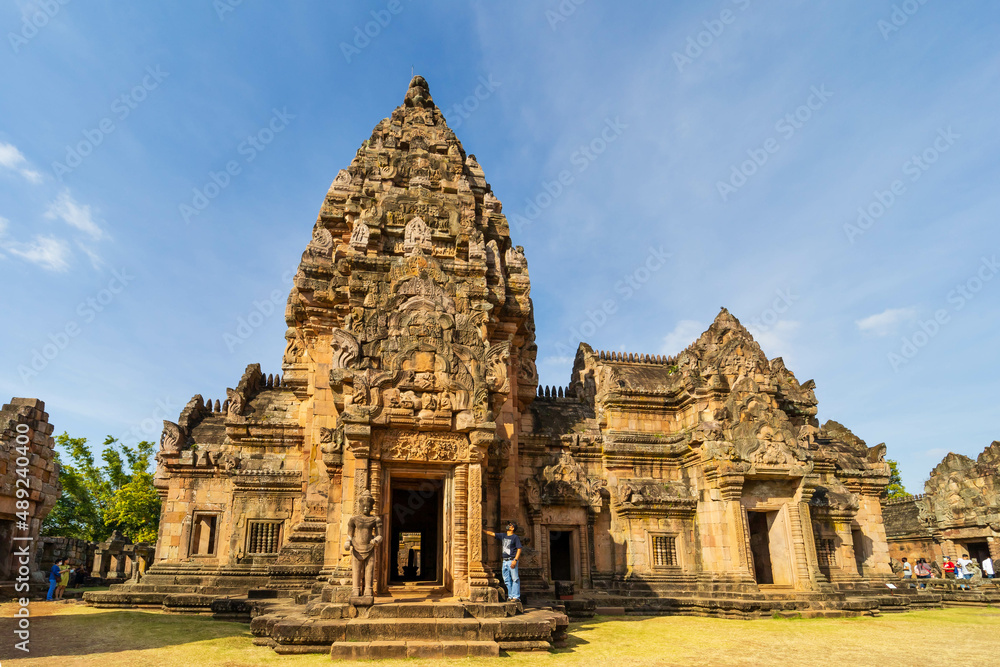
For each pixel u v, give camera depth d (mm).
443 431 15516
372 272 20859
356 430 14680
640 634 17172
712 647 15117
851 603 22844
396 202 23359
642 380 30859
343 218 26234
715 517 25406
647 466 28438
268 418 27984
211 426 29484
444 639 12945
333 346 16156
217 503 26828
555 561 28375
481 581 14570
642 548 26219
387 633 12859
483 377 15922
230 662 11773
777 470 24922
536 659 12602
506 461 17750
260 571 24391
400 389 15445
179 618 19391
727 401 26875
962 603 28266
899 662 13422
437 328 16234
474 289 21500
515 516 21797
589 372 31844
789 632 18234
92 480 50375
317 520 22016
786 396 32406
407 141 28234
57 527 49156
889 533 44031
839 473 31078
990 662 13500
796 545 24688
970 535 37562
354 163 28719
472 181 27047
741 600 22203
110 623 17719
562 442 27891
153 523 49188
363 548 13805
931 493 40562
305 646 12625
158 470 27203
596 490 26547
